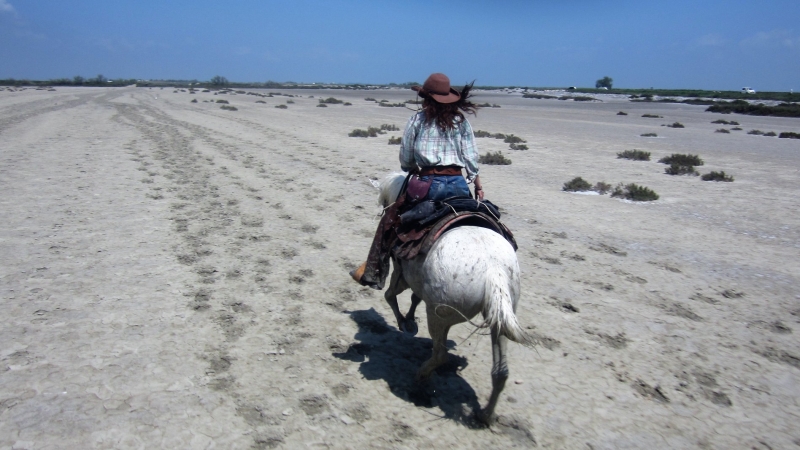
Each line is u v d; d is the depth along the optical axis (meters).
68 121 25.95
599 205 11.82
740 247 9.05
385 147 19.80
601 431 4.33
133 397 4.41
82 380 4.60
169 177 13.02
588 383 4.99
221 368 4.91
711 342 5.83
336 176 13.91
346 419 4.30
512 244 4.41
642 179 15.04
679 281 7.49
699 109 59.00
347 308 6.35
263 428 4.13
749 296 7.06
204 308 6.09
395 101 65.38
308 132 24.58
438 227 4.16
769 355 5.60
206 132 23.02
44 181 11.91
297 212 10.25
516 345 5.65
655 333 5.99
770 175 15.95
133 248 7.91
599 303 6.70
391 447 4.02
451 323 4.16
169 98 54.47
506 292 3.61
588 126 33.53
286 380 4.79
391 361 5.25
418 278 4.32
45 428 3.98
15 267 6.96
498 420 4.39
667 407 4.68
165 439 3.95
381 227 4.82
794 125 37.72
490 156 17.36
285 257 7.84
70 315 5.75
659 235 9.65
